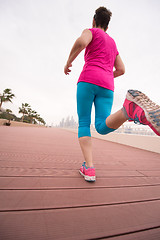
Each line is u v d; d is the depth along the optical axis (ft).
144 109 2.07
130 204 2.57
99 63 3.67
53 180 3.40
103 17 4.14
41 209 2.17
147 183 3.79
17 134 15.21
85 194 2.80
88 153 3.66
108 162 5.98
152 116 1.98
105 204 2.49
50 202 2.39
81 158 6.13
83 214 2.14
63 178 3.59
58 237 1.66
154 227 1.99
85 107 3.72
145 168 5.49
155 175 4.62
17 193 2.61
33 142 10.10
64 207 2.28
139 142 12.96
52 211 2.15
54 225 1.85
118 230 1.86
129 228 1.92
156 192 3.22
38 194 2.64
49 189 2.89
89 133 3.80
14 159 5.07
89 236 1.72
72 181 3.42
